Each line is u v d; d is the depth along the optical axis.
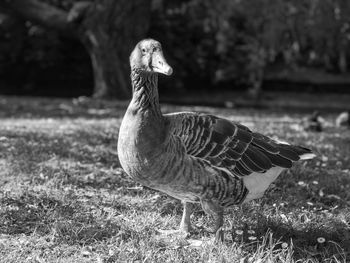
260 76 9.46
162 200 2.77
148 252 2.24
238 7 8.71
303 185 3.00
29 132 4.12
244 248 2.29
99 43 7.82
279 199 2.83
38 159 3.28
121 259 2.20
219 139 2.21
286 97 9.66
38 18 7.99
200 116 2.24
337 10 8.45
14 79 9.88
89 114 6.08
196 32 10.04
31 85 9.64
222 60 10.04
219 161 2.19
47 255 2.22
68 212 2.55
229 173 2.21
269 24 8.65
